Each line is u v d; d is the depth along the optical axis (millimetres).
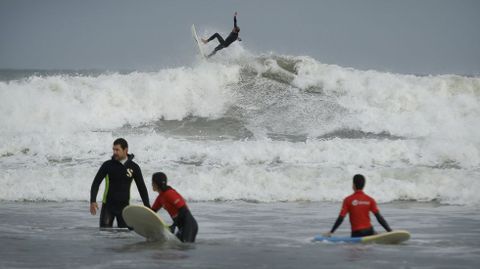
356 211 37031
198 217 46781
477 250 34094
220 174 60562
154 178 36938
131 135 79250
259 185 58219
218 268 29656
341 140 71125
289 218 46250
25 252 33469
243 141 75438
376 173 59469
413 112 86625
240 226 42781
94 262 30906
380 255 32688
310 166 63219
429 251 33781
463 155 66062
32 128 86500
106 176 40781
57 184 58906
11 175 60969
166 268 29625
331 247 35000
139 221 36094
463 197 54312
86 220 45344
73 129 86812
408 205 52656
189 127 86750
